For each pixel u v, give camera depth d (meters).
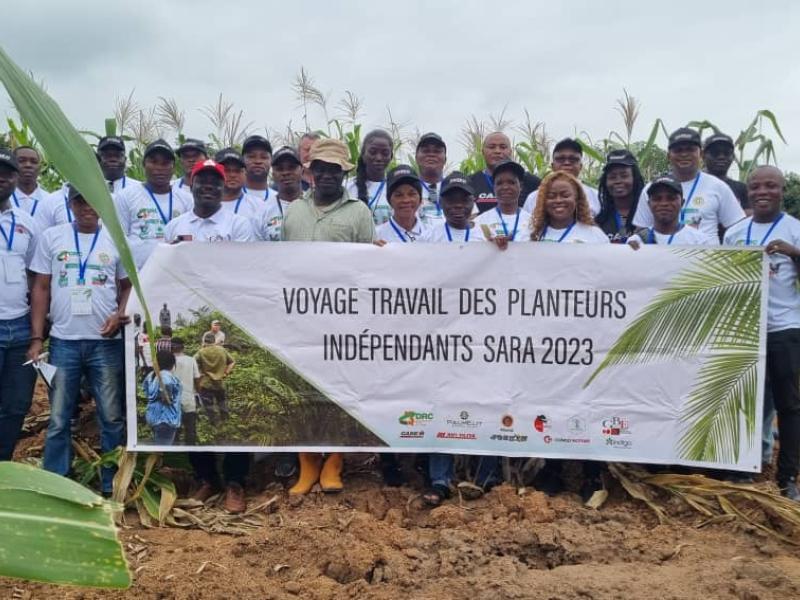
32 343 5.25
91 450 5.56
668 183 5.25
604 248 5.00
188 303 5.06
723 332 4.98
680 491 4.93
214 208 5.38
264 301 5.08
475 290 5.06
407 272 5.06
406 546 4.33
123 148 6.76
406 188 5.66
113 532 1.77
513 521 4.66
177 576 3.96
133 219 5.84
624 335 5.03
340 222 5.18
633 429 5.06
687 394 5.02
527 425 5.09
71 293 5.07
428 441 5.12
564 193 5.17
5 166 5.10
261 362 5.09
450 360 5.09
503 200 5.73
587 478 5.27
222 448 5.09
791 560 4.20
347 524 4.59
